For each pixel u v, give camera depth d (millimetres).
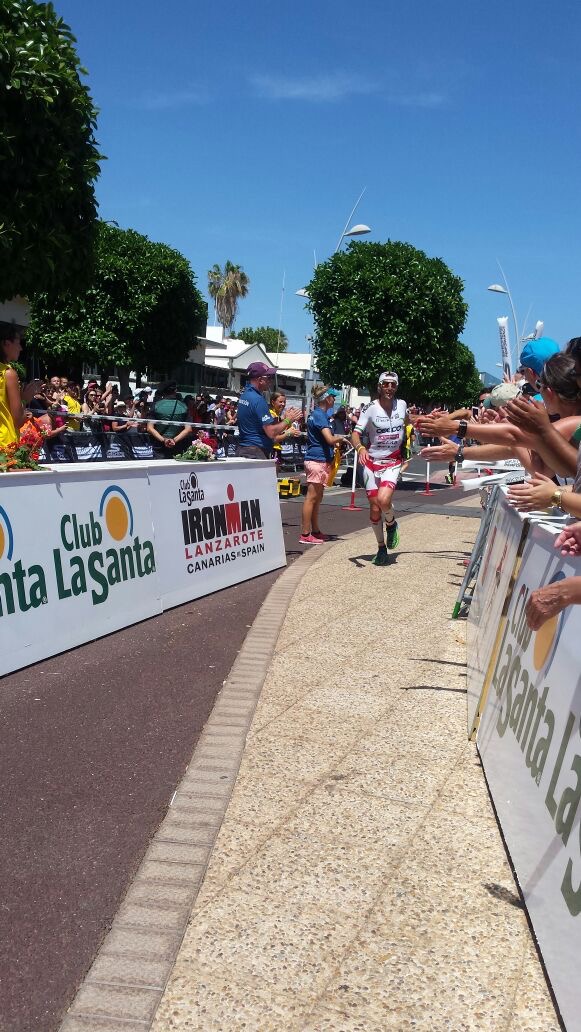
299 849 2830
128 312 25156
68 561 5148
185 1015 2051
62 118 9000
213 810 3105
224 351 46719
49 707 4164
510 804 2807
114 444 11641
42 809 3113
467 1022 2033
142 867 2717
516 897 2562
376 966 2234
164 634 5602
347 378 24875
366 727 3943
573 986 1933
